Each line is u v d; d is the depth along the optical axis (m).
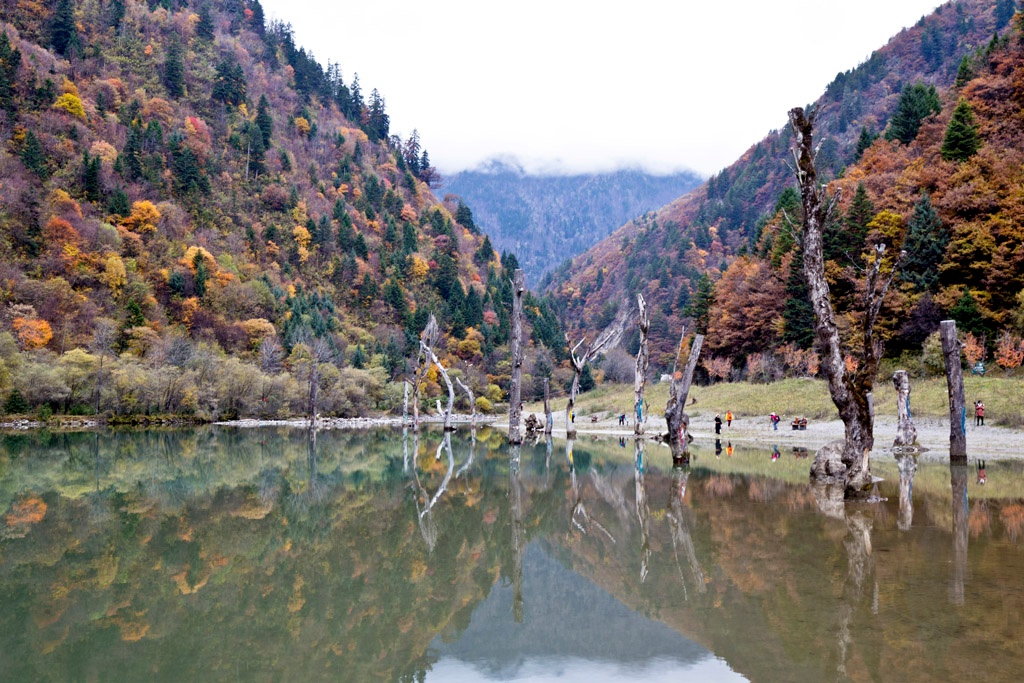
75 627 9.65
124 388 71.62
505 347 122.19
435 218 180.12
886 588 9.79
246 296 110.25
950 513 15.80
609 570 12.74
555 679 7.73
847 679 6.77
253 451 41.62
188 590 11.53
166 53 176.88
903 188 66.00
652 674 7.56
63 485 25.58
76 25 159.00
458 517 18.45
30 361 68.56
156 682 7.61
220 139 161.00
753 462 28.97
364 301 133.75
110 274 93.31
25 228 94.00
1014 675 6.64
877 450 31.31
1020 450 29.67
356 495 22.58
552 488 23.66
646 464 30.08
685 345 101.75
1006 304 53.41
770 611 9.12
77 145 119.88
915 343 56.94
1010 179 57.84
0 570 12.83
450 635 9.45
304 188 166.38
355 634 9.48
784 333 72.12
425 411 97.50
